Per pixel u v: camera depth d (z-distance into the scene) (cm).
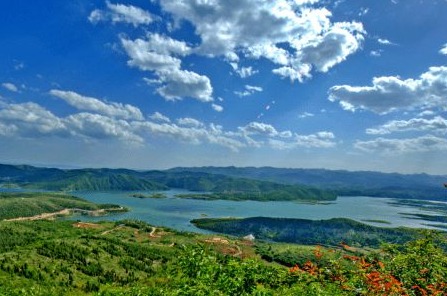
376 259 2559
